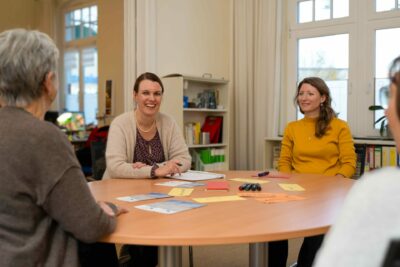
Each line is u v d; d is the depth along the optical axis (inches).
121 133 94.8
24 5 318.7
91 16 286.4
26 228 41.5
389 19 159.2
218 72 195.3
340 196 65.9
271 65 177.3
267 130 180.2
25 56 43.6
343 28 170.2
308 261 90.4
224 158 182.1
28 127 41.8
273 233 44.2
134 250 90.7
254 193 68.6
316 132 107.6
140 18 165.8
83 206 41.8
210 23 191.6
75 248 44.6
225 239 42.8
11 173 40.8
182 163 96.6
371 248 23.2
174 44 176.1
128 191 71.2
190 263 106.3
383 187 24.1
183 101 163.2
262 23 181.5
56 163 41.3
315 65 179.0
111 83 259.9
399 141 29.4
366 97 165.5
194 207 57.1
